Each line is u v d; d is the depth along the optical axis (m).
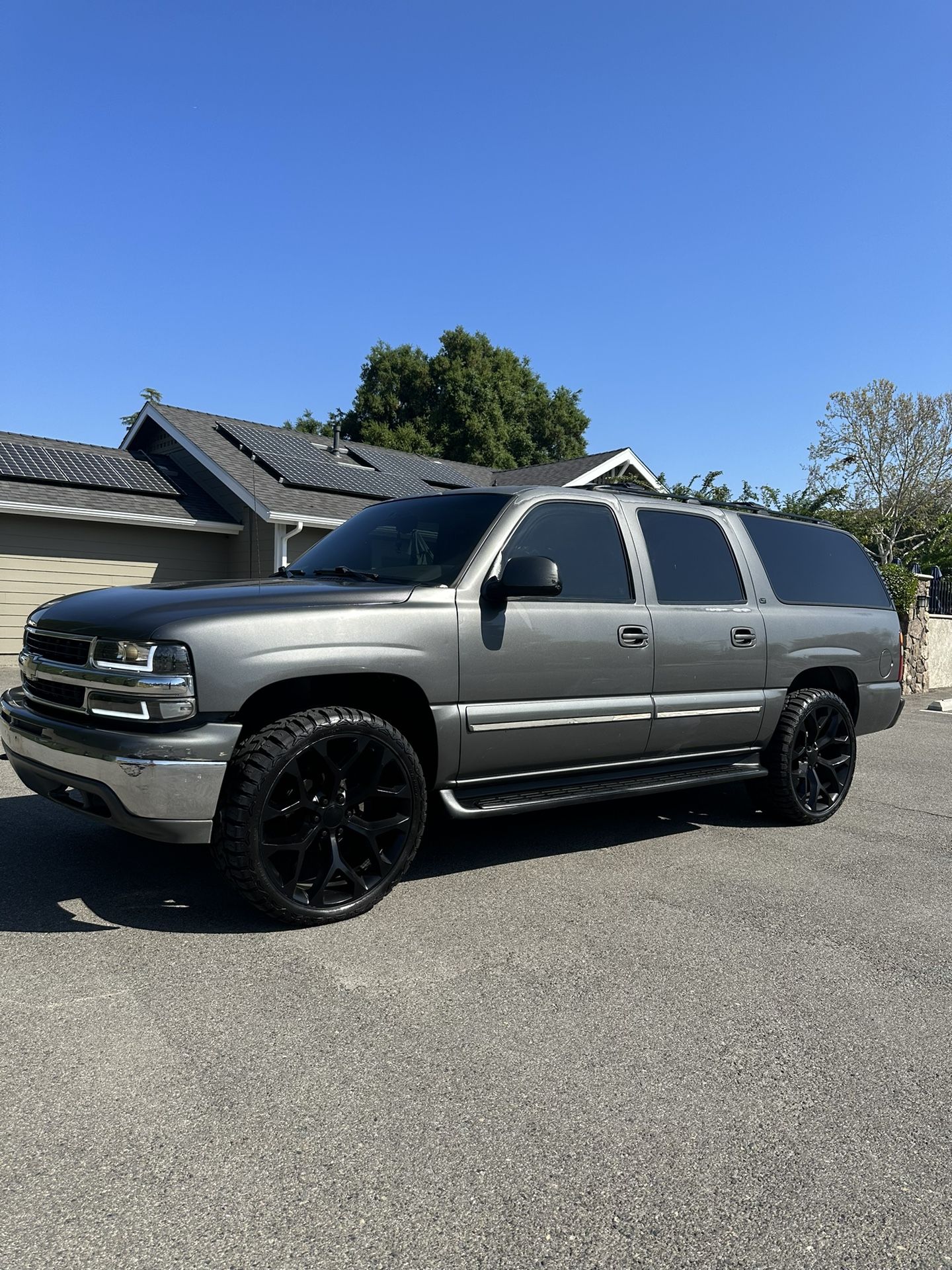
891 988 3.17
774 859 4.71
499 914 3.76
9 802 5.32
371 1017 2.82
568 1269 1.80
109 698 3.35
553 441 44.59
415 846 3.77
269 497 14.03
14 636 13.45
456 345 42.38
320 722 3.44
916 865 4.66
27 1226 1.87
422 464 19.66
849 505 27.44
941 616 14.64
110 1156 2.11
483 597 3.98
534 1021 2.83
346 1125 2.25
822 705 5.44
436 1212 1.95
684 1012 2.93
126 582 14.57
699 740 4.85
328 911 3.53
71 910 3.62
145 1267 1.77
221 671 3.26
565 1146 2.20
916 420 28.16
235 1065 2.52
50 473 14.27
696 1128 2.29
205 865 4.21
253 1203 1.96
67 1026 2.71
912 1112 2.39
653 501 4.92
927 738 9.19
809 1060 2.65
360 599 3.70
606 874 4.37
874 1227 1.95
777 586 5.38
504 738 4.02
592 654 4.30
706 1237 1.90
